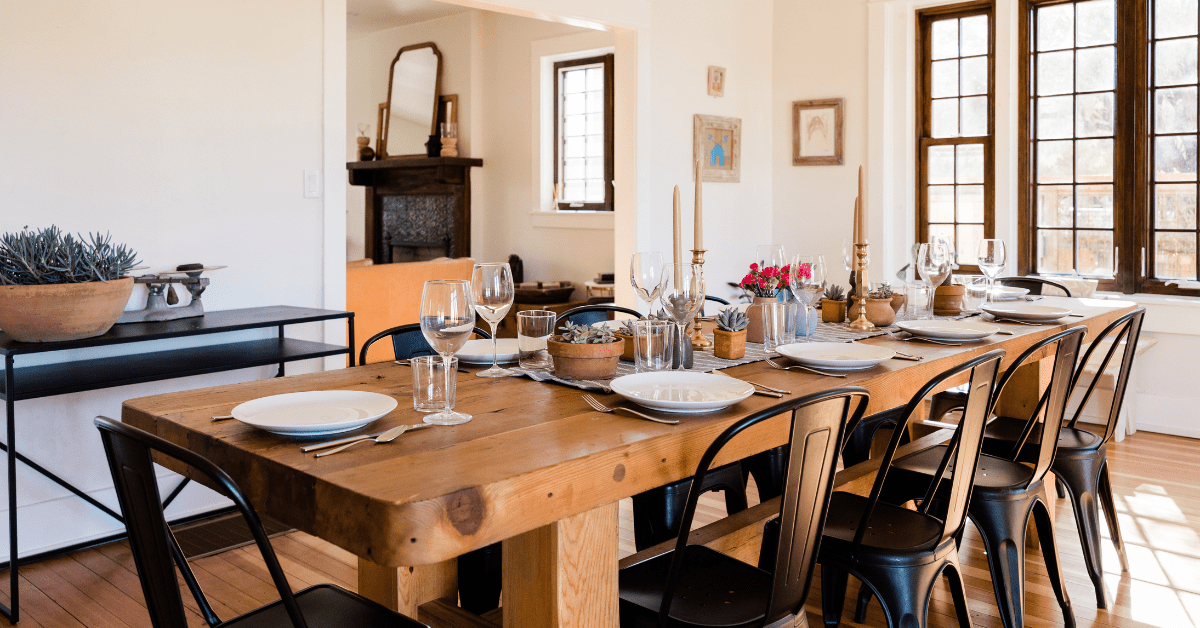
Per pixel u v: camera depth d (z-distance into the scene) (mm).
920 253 3025
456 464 1358
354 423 1522
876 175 5660
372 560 1216
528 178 7555
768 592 1730
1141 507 3604
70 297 2668
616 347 2008
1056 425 2377
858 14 5680
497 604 2365
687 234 5609
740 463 2650
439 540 1212
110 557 3158
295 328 3756
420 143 8273
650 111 5312
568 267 7359
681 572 1830
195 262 3434
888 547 1935
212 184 3463
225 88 3475
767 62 6078
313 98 3752
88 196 3143
